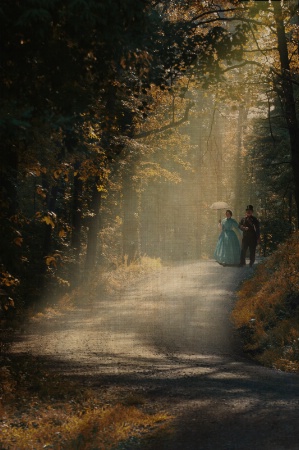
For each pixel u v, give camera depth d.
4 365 13.38
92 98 11.44
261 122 41.06
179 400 10.49
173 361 15.52
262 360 17.39
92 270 32.16
